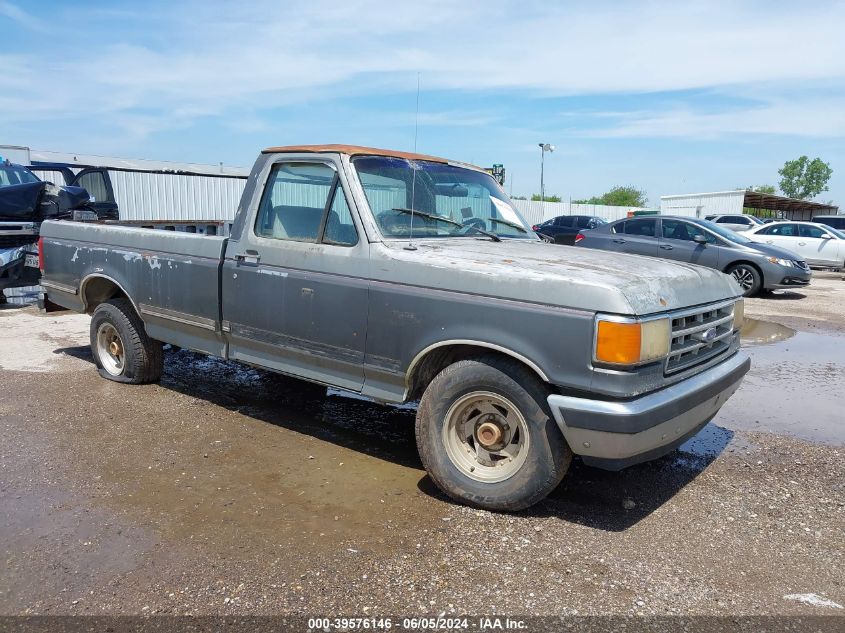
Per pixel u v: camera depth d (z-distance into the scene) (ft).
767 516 12.15
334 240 13.47
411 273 12.17
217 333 15.76
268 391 19.25
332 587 9.48
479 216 15.40
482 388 11.56
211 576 9.71
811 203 158.61
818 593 9.69
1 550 10.38
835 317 36.88
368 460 14.35
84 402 17.74
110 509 11.76
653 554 10.64
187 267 16.10
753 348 28.17
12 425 15.88
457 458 12.16
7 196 31.48
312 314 13.58
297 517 11.59
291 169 14.44
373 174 13.69
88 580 9.61
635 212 120.98
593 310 10.28
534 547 10.73
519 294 10.95
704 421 12.94
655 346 10.43
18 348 23.73
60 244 20.15
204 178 75.87
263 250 14.48
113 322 18.93
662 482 13.58
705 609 9.19
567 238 52.44
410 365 12.23
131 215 70.69
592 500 12.59
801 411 18.99
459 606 9.10
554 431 11.10
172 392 18.85
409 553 10.44
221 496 12.37
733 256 44.80
